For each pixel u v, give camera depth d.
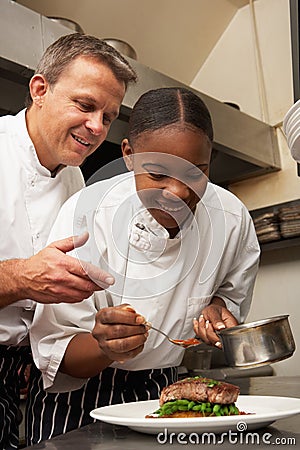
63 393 1.24
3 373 1.29
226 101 3.21
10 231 1.32
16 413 1.31
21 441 2.01
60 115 1.24
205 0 2.94
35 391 1.30
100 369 1.15
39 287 1.06
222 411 0.92
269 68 3.06
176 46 3.06
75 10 2.56
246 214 1.43
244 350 0.98
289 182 2.97
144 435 0.88
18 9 1.80
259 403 1.02
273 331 0.99
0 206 1.31
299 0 1.63
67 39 1.29
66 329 1.17
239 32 3.15
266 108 3.06
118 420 0.83
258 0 3.08
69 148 1.27
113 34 2.79
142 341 1.00
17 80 1.84
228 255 1.35
